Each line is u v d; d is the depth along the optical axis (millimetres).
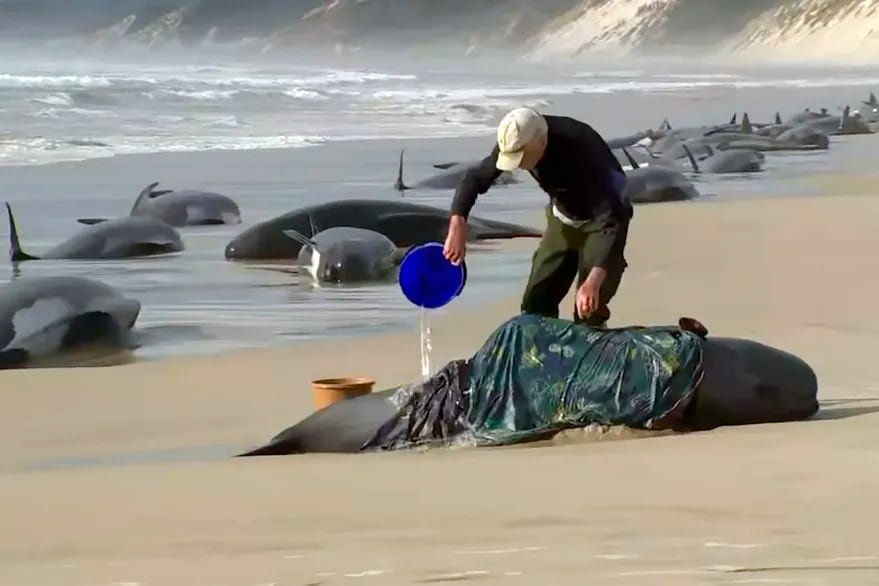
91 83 184500
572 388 19812
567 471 15562
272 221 51906
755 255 47656
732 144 123625
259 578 10250
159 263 49094
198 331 35656
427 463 17188
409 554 10938
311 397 26672
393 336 34438
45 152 101500
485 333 34594
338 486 15258
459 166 81438
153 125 133125
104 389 28156
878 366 26625
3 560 11672
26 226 58844
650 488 13930
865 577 9578
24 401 26906
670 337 20094
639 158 110500
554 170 19906
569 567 10141
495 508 13133
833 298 37438
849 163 107125
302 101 176250
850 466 14984
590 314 19750
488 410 20016
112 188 76375
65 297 33219
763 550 10555
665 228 56906
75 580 10570
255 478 16375
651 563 10164
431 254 21406
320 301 40594
